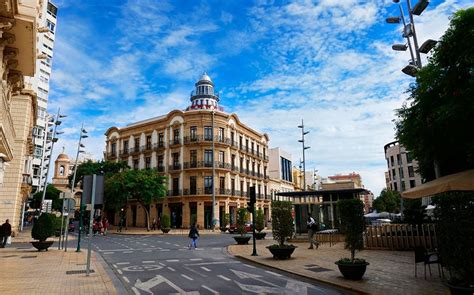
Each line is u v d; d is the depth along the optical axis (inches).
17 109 1047.6
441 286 326.0
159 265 513.3
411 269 421.7
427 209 727.7
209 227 1764.3
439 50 420.8
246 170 2101.4
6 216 1008.9
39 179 2201.0
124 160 2139.5
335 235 819.4
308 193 890.7
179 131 1907.0
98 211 2191.2
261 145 2363.4
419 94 457.7
